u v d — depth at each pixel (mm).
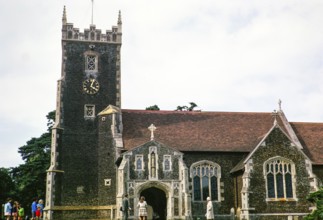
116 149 38562
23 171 57125
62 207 38031
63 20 42719
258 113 46219
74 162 39562
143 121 42406
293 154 37969
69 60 42062
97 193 39219
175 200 36094
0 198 56531
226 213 39000
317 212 28766
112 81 42656
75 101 41156
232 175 40062
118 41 43656
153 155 36656
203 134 41781
